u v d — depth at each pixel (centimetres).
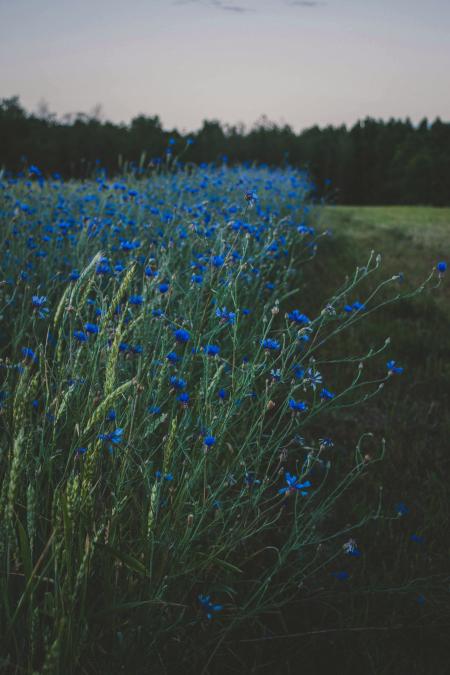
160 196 601
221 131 5003
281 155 5597
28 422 197
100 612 147
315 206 1184
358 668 199
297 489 204
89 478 148
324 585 228
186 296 284
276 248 451
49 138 3962
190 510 210
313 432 351
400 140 6675
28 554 138
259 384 351
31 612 138
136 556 177
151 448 227
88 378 210
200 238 332
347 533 262
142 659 161
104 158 3881
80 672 155
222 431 204
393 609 219
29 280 339
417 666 198
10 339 313
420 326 564
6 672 141
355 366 452
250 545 237
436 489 296
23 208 420
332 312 254
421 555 247
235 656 186
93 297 327
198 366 315
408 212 1916
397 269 795
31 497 138
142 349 229
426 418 378
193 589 204
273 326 447
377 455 331
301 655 199
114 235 419
